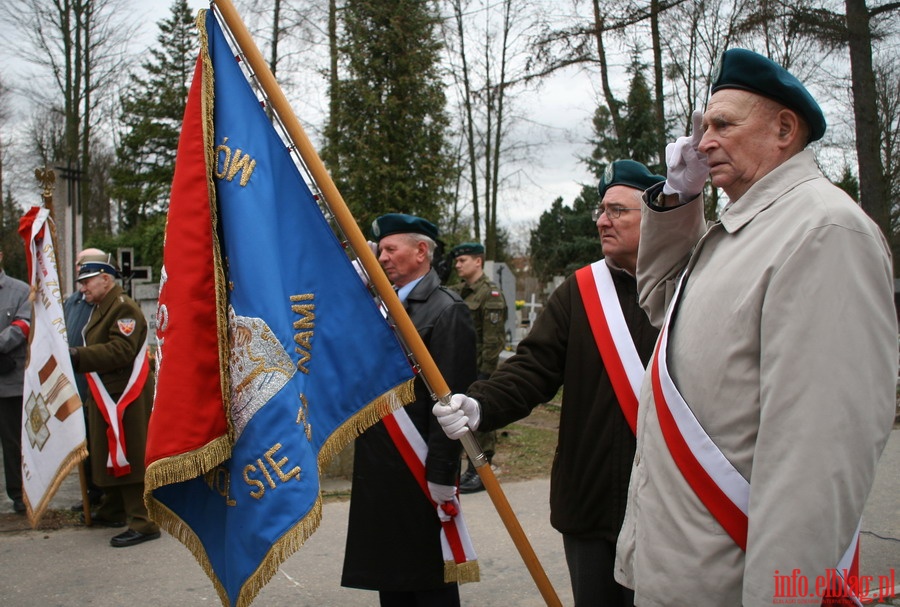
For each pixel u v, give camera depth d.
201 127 2.26
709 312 1.70
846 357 1.46
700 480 1.66
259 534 2.09
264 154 2.28
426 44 12.40
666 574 1.69
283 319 2.19
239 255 2.19
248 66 2.30
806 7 10.71
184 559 4.43
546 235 35.97
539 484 5.96
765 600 1.45
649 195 2.16
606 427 2.43
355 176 11.92
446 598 2.89
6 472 5.35
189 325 2.16
